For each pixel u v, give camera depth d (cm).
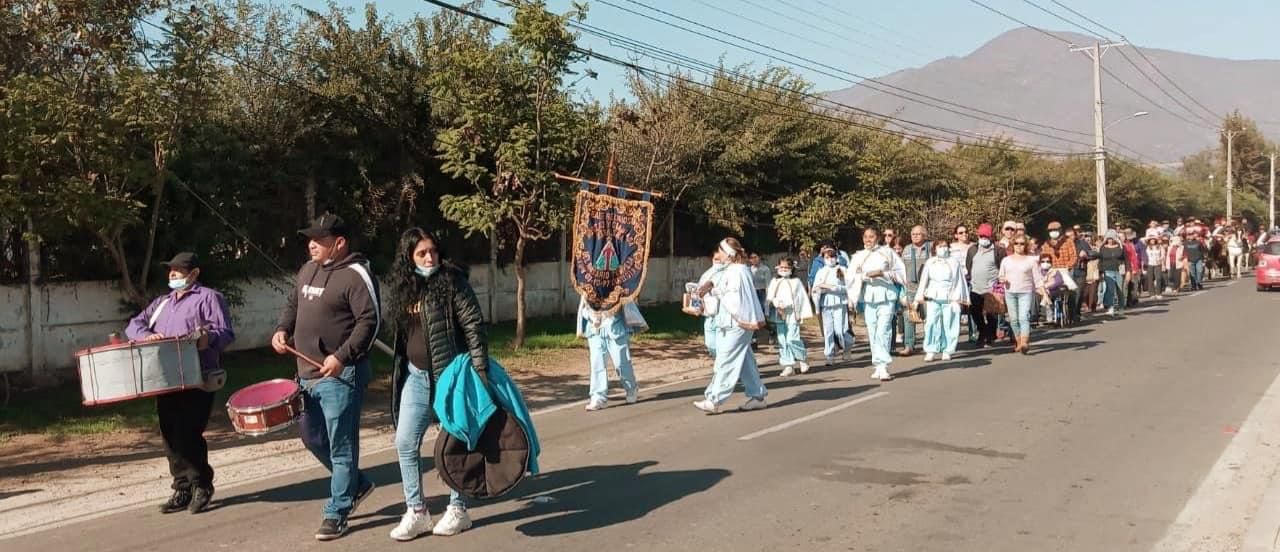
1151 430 941
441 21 1722
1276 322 1997
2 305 1173
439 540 615
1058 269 1972
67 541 634
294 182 1470
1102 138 3616
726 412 1069
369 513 683
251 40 1455
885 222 2808
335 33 1546
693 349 1747
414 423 606
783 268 1365
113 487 786
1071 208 4531
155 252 1296
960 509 677
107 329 1275
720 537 617
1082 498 705
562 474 784
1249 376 1283
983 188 3697
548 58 1509
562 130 1546
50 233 1059
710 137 2280
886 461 818
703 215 2398
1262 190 9562
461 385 590
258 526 659
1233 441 891
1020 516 661
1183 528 636
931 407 1074
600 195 1155
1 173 995
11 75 1021
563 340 1703
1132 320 2122
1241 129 9619
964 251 1700
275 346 639
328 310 619
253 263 1415
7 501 743
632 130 2092
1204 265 3347
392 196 1606
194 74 1112
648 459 833
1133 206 5262
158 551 608
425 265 600
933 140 4094
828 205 2545
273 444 948
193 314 695
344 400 618
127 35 1090
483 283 1862
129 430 1015
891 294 1299
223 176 1345
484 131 1500
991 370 1370
